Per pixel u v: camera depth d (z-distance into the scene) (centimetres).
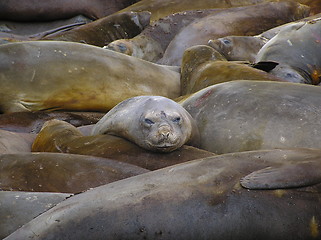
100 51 3481
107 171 2144
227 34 4503
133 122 2500
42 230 1642
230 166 1809
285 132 2427
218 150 2573
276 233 1677
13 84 3244
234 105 2619
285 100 2520
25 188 2109
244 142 2498
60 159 2206
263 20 4672
